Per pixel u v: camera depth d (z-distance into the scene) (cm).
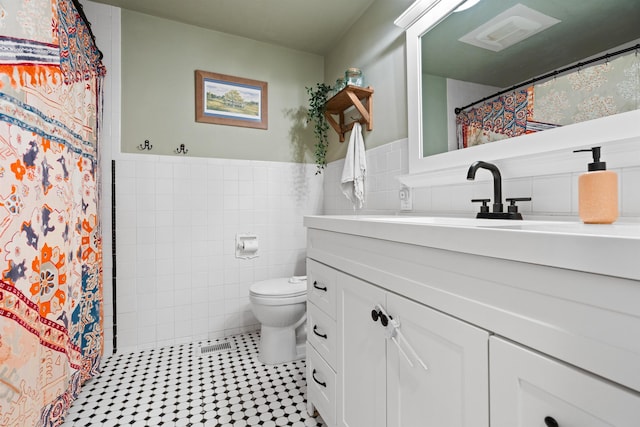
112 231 196
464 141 126
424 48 146
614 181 72
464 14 126
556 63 94
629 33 78
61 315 117
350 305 99
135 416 134
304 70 254
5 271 84
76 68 139
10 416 84
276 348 184
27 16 95
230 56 229
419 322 69
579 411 41
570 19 91
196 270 218
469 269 58
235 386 158
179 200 213
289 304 178
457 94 129
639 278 35
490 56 115
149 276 205
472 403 56
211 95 222
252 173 236
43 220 105
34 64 99
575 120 89
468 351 57
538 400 46
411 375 72
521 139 104
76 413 136
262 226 238
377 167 184
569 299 42
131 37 202
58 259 115
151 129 207
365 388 91
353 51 215
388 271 81
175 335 212
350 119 222
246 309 233
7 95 86
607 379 39
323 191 261
